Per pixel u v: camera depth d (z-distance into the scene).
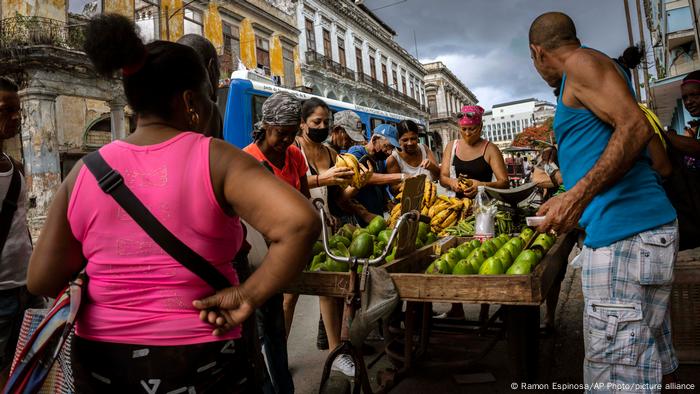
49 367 1.21
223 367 1.26
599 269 1.87
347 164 3.20
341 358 3.19
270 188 1.17
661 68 20.39
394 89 40.66
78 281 1.24
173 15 18.77
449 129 53.16
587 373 1.93
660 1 14.23
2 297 2.39
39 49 13.73
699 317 3.05
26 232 2.52
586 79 1.78
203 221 1.18
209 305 1.19
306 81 28.31
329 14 30.89
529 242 2.53
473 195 4.14
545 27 1.98
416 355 3.01
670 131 3.37
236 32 22.78
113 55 1.21
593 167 1.74
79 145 19.12
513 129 120.94
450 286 2.03
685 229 2.54
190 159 1.20
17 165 2.50
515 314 2.69
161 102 1.28
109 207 1.18
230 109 8.91
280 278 1.17
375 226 3.07
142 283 1.18
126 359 1.19
